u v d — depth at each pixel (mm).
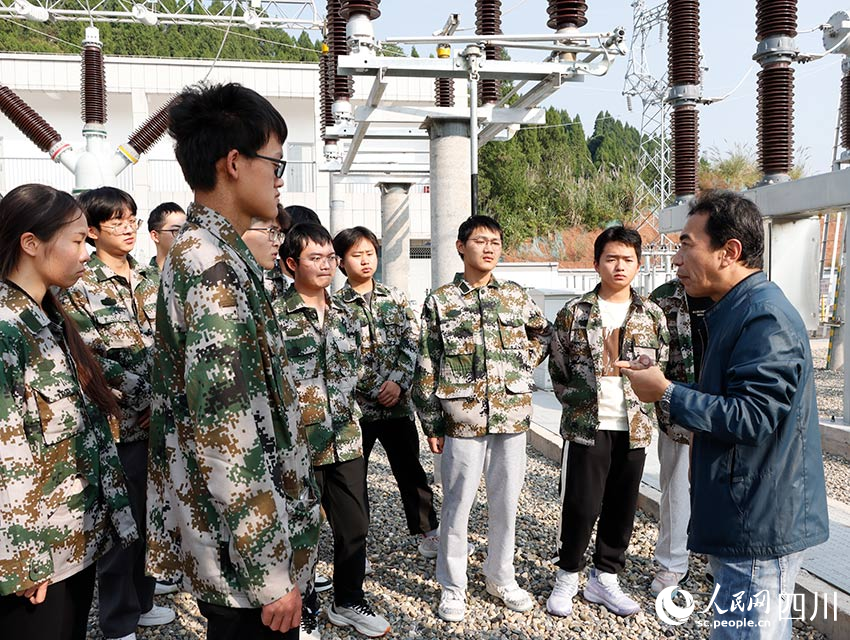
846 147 8672
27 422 2158
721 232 2197
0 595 2043
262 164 1866
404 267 9367
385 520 4992
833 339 11266
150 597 3506
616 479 3607
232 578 1736
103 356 3320
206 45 35312
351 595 3479
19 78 20562
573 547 3566
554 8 4891
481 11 5539
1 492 2047
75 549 2221
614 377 3561
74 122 22219
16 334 2150
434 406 3658
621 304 3697
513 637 3402
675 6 6320
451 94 7793
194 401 1678
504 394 3557
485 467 3709
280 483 1795
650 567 4109
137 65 20531
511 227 36312
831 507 4832
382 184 9336
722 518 2113
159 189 21172
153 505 1886
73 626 2262
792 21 5773
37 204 2246
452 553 3564
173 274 1782
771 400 1987
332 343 3559
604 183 41844
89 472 2314
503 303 3691
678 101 6430
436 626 3508
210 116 1825
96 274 3447
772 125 5949
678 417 2105
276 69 21281
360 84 21234
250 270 1860
